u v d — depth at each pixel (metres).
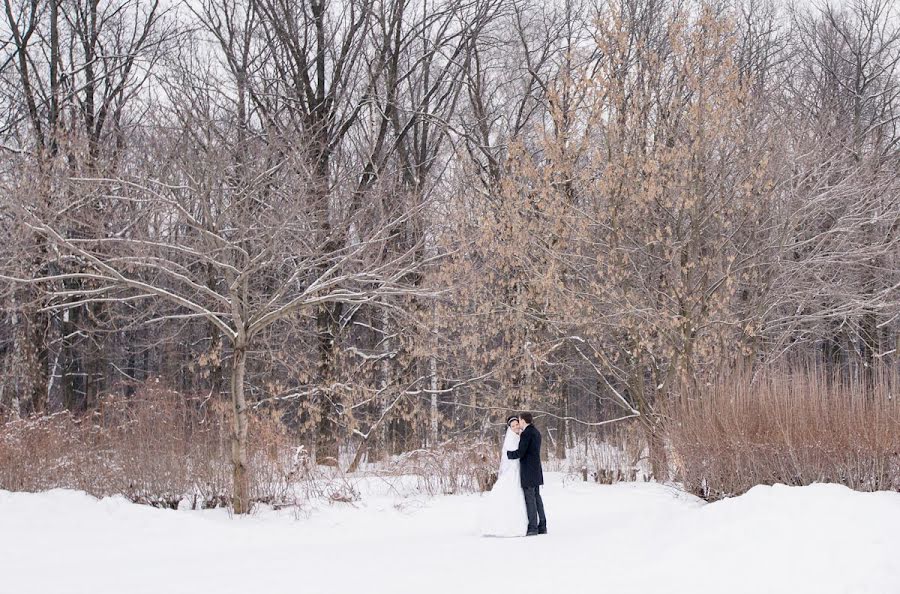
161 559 9.49
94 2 23.55
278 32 22.52
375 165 19.75
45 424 13.91
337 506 13.59
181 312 24.45
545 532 10.72
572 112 18.30
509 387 19.95
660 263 18.61
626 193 17.88
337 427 21.58
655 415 17.11
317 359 22.73
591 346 19.31
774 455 10.93
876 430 10.52
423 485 16.20
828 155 20.95
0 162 14.52
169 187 12.43
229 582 7.89
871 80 28.73
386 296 17.53
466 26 25.56
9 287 14.52
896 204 20.92
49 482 13.02
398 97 25.80
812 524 7.54
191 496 13.28
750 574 6.86
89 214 13.62
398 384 20.89
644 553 8.15
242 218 12.85
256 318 13.20
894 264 21.69
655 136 18.36
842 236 20.17
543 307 19.12
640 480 17.61
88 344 23.66
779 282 19.28
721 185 17.98
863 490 10.48
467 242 17.92
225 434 13.76
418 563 8.59
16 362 20.53
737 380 12.11
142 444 13.09
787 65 30.44
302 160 14.78
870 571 6.49
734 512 8.38
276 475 13.84
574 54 19.70
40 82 21.59
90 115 20.62
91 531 10.82
